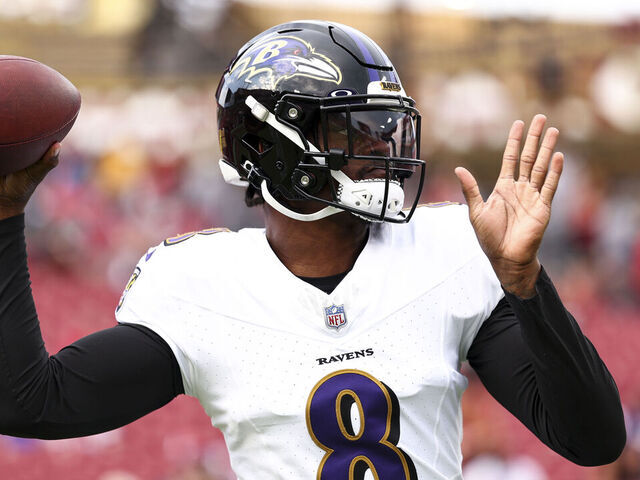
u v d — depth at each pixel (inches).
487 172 1581.0
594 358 210.8
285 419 224.2
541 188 212.7
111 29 1626.5
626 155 1632.6
